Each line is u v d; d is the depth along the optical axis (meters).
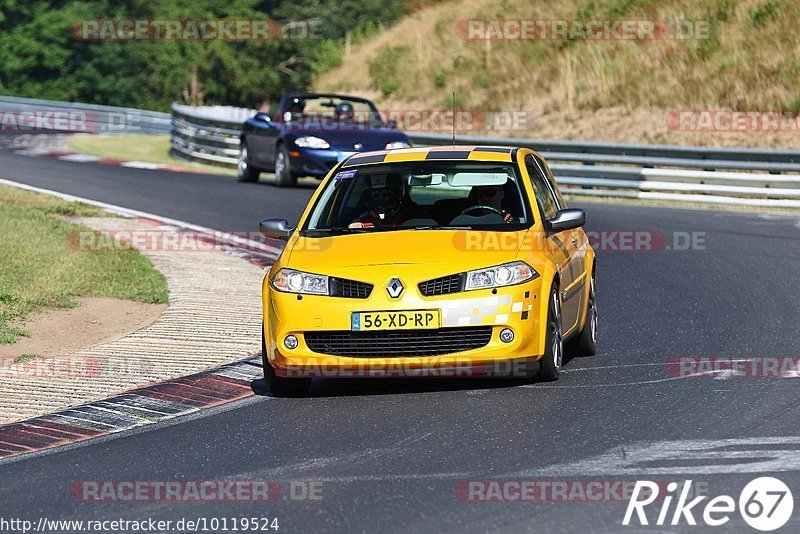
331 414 26.89
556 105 109.06
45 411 28.17
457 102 123.38
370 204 31.98
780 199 70.75
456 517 18.95
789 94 95.62
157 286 44.50
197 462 23.30
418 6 176.38
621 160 77.19
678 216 65.56
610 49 116.56
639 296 43.31
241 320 38.91
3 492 21.78
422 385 29.69
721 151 73.25
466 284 27.72
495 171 31.80
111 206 69.00
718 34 108.94
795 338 34.62
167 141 127.06
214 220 63.91
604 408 26.36
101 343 35.88
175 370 32.09
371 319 27.52
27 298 40.31
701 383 28.83
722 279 46.12
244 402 28.69
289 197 74.81
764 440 23.27
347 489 20.80
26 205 64.81
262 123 84.06
